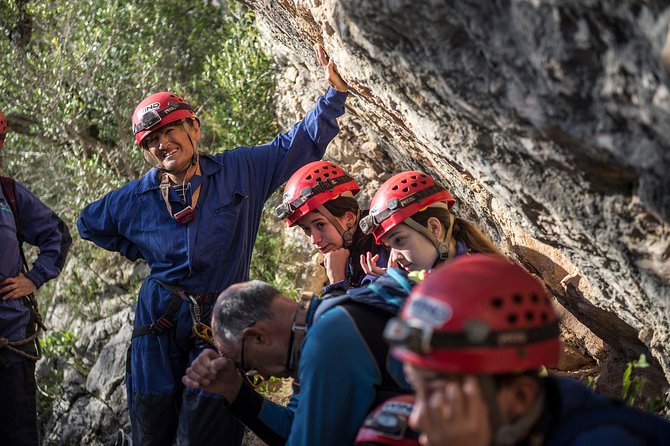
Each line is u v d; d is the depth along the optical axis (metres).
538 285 1.67
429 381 1.63
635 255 2.30
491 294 1.61
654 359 3.57
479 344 1.58
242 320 2.51
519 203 2.61
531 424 1.67
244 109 6.57
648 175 1.86
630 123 1.75
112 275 7.01
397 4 2.05
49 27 7.34
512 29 1.82
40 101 7.14
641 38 1.54
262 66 6.54
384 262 3.58
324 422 2.29
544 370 3.47
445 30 2.04
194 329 3.68
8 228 4.39
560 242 2.76
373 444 2.07
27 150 7.56
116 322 6.46
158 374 3.78
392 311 2.30
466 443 1.59
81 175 6.93
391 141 4.64
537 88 1.90
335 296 2.50
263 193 3.89
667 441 1.65
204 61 7.56
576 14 1.62
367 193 5.64
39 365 6.75
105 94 7.25
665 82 1.54
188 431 3.62
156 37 7.32
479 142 2.41
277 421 2.76
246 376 3.00
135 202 3.83
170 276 3.74
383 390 2.30
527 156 2.27
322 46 3.85
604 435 1.62
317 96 5.91
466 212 4.55
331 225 3.62
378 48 2.35
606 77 1.69
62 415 6.41
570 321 4.29
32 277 4.47
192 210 3.70
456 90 2.18
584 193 2.20
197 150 3.78
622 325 3.54
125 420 5.84
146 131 3.65
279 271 6.02
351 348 2.28
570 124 1.89
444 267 1.70
